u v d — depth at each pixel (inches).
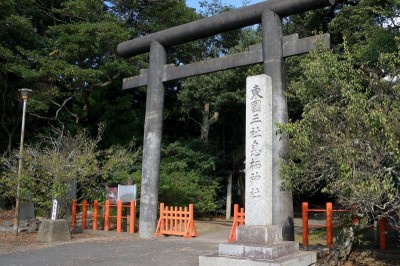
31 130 831.7
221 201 811.4
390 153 246.5
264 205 291.1
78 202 682.8
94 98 889.5
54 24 819.4
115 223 610.2
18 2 722.8
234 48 724.7
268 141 301.0
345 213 423.8
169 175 710.5
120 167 628.4
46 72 678.5
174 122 979.9
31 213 596.7
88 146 582.2
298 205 1011.3
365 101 255.8
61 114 846.5
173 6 829.8
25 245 430.3
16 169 517.3
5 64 693.3
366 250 374.9
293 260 257.3
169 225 517.7
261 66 634.8
